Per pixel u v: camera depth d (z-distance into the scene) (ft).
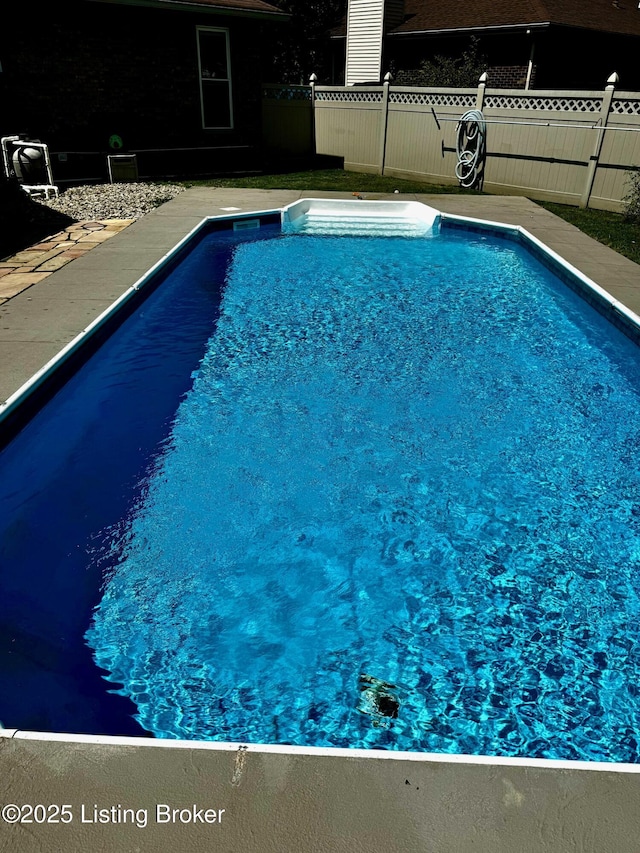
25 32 32.12
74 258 21.35
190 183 37.63
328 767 5.20
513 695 7.68
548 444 13.39
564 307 21.52
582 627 8.78
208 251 26.45
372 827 4.74
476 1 54.49
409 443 13.28
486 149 37.11
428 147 39.93
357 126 44.16
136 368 16.38
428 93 38.78
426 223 31.91
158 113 38.47
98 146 36.73
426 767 5.23
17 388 12.44
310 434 13.50
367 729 7.18
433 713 7.40
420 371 16.52
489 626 8.78
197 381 15.70
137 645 8.25
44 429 13.15
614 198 32.12
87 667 7.85
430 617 8.91
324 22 80.33
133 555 9.91
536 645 8.46
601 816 4.86
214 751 5.35
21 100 33.09
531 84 48.67
